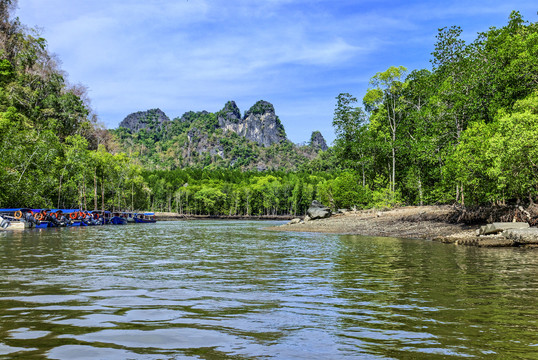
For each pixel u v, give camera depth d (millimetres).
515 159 26078
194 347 4906
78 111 98312
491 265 13977
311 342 5168
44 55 103125
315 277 11148
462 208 34281
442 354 4707
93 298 7930
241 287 9438
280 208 164875
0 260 14633
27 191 55219
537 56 38281
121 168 93750
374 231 36312
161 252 18609
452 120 49938
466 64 50125
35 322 6020
